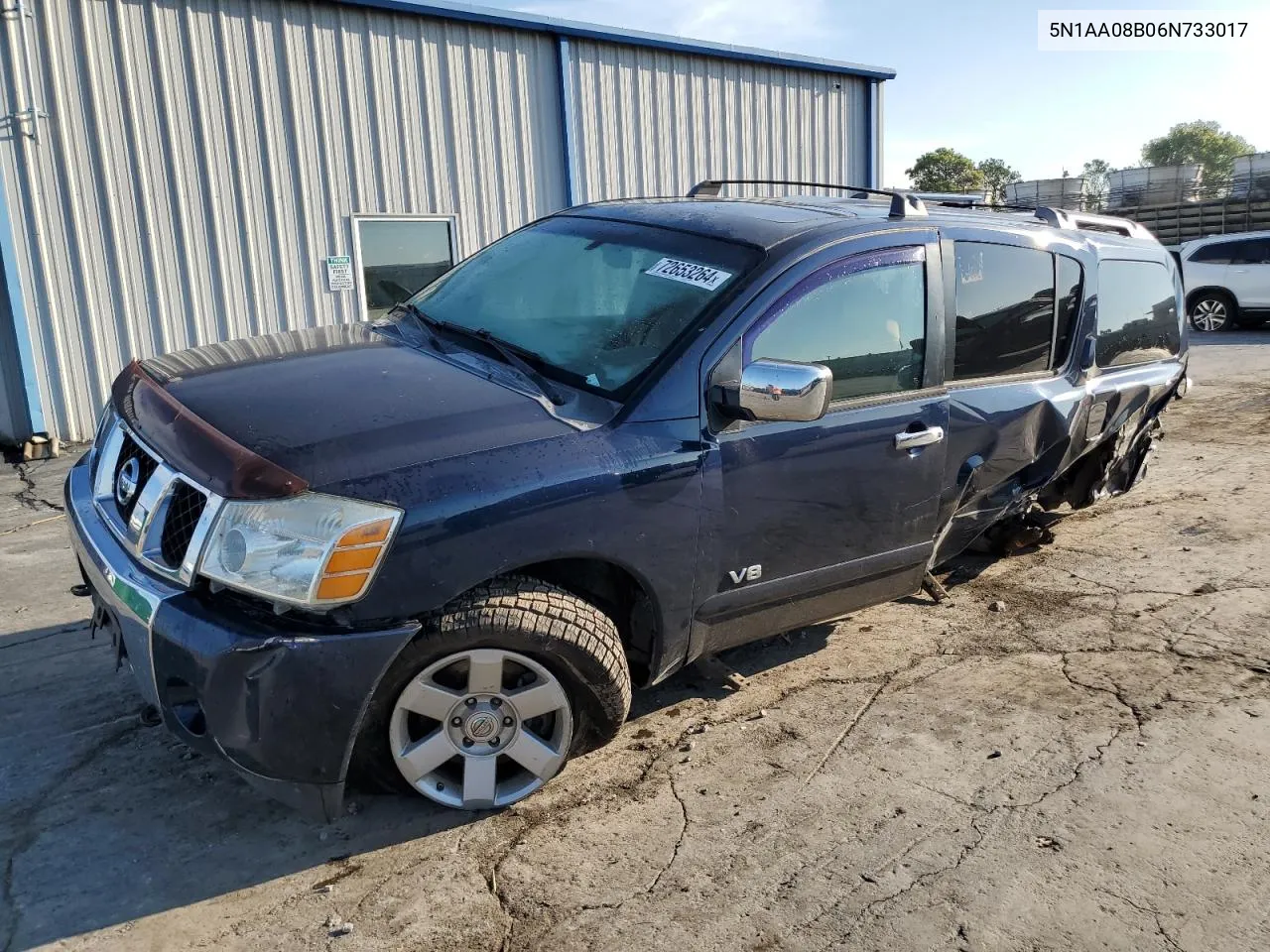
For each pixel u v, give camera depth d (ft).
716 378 10.18
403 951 7.95
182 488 8.67
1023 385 14.08
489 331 11.51
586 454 9.26
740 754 11.02
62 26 26.76
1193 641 14.28
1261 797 10.32
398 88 32.37
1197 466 24.91
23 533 19.29
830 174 45.21
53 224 27.45
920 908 8.58
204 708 8.18
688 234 11.80
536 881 8.82
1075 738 11.50
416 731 9.35
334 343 11.35
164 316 29.43
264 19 29.63
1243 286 54.70
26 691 12.02
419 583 8.39
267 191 30.48
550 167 36.19
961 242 13.19
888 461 11.72
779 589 11.12
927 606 15.62
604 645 9.61
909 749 11.21
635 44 37.22
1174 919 8.50
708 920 8.38
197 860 8.98
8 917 8.18
